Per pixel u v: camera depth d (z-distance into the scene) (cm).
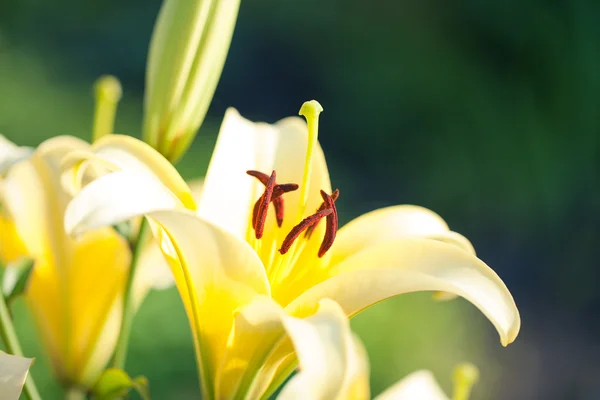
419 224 74
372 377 195
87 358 80
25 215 79
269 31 400
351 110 379
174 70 76
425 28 378
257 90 388
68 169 70
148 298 181
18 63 336
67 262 79
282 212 73
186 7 75
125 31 381
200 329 70
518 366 249
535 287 299
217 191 73
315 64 393
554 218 329
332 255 73
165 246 70
